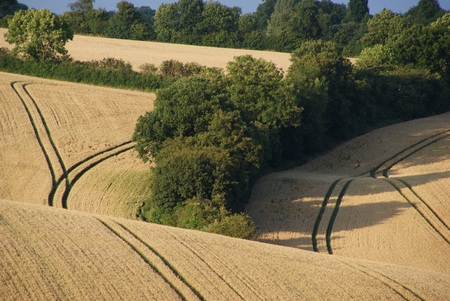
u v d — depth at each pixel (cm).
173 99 11044
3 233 6128
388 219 9456
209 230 8188
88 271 5588
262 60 13288
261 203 10188
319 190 10800
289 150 13162
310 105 13362
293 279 6003
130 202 9688
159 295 5359
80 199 9688
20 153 11044
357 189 10831
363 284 6059
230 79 13125
